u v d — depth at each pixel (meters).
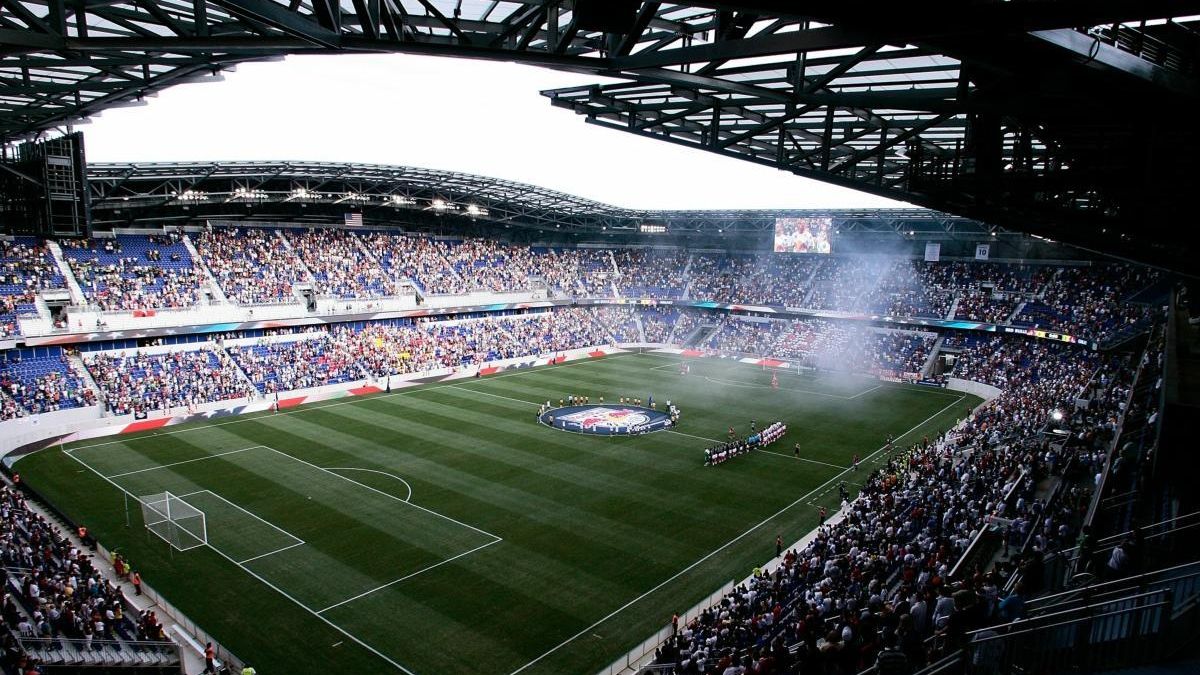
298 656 23.92
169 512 34.91
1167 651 9.12
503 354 79.56
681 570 30.58
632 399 62.53
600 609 27.31
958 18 8.15
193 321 61.28
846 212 81.38
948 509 29.78
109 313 56.69
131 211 64.50
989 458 35.28
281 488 39.12
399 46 12.60
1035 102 12.60
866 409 60.69
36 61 16.75
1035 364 66.62
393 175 68.44
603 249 108.00
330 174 65.44
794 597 24.94
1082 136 14.64
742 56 12.09
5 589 22.83
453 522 34.94
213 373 59.06
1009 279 78.06
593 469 43.41
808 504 38.53
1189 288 32.09
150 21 16.53
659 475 42.62
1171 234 13.57
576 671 23.45
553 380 71.44
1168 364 18.94
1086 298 70.56
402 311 76.00
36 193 35.53
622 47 13.57
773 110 21.16
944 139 22.00
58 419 48.88
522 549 32.19
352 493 38.53
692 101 21.34
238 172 60.34
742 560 31.69
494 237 97.81
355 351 69.25
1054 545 20.48
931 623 15.42
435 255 85.88
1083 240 17.59
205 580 28.81
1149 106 10.71
